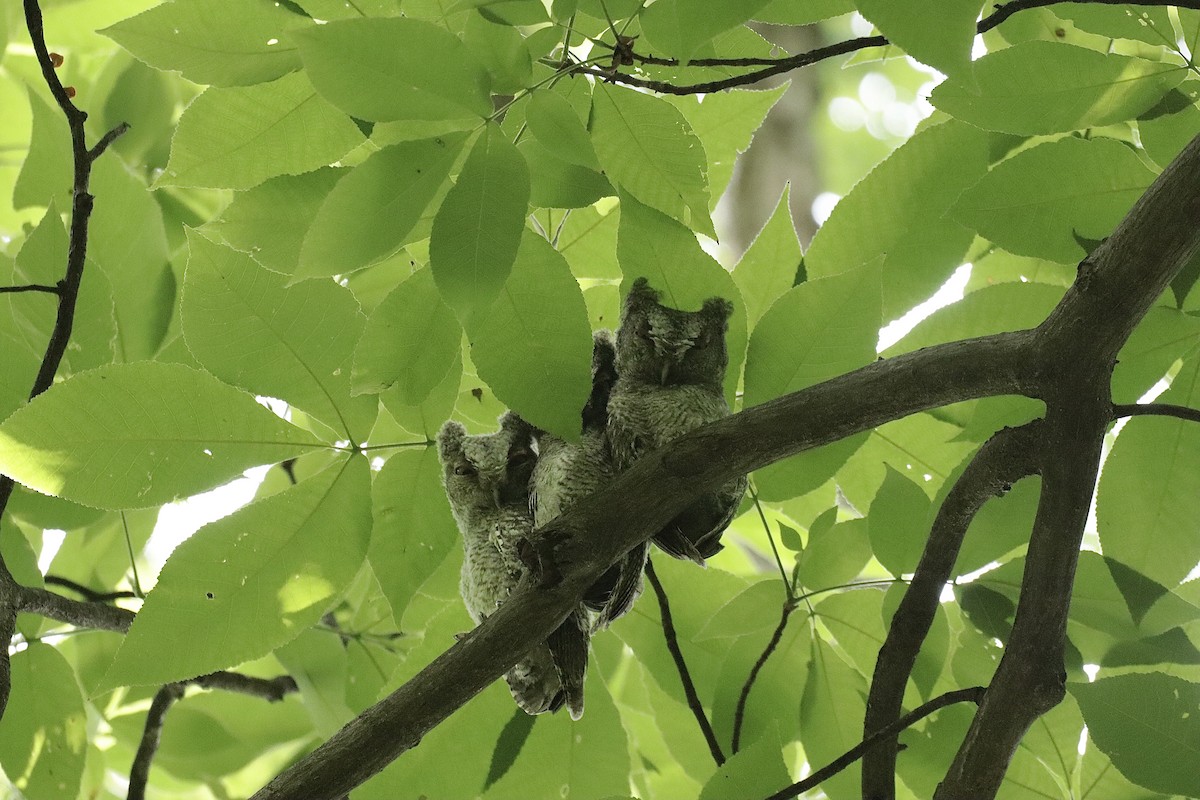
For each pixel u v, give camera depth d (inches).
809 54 179.8
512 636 180.5
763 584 241.3
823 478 223.9
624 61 173.3
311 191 201.3
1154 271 165.0
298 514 216.7
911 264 247.9
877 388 179.3
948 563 207.0
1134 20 200.4
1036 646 194.4
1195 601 239.5
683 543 211.8
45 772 246.5
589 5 168.4
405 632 287.7
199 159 199.6
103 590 310.3
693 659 269.7
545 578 180.4
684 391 231.8
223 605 210.4
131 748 349.4
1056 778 239.1
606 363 250.4
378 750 177.5
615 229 256.4
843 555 238.8
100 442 204.4
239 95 197.6
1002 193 213.0
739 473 183.6
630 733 324.8
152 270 271.6
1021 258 285.7
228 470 211.8
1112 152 209.2
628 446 230.2
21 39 362.0
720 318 234.5
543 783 252.2
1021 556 231.0
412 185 157.2
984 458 192.1
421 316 190.4
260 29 179.5
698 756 281.3
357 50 147.9
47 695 250.7
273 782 176.1
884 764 218.2
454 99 152.3
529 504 244.7
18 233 391.5
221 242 221.1
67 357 246.4
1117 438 221.1
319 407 218.7
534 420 185.3
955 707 244.8
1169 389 220.7
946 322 233.9
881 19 131.7
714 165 253.6
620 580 210.8
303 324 215.8
